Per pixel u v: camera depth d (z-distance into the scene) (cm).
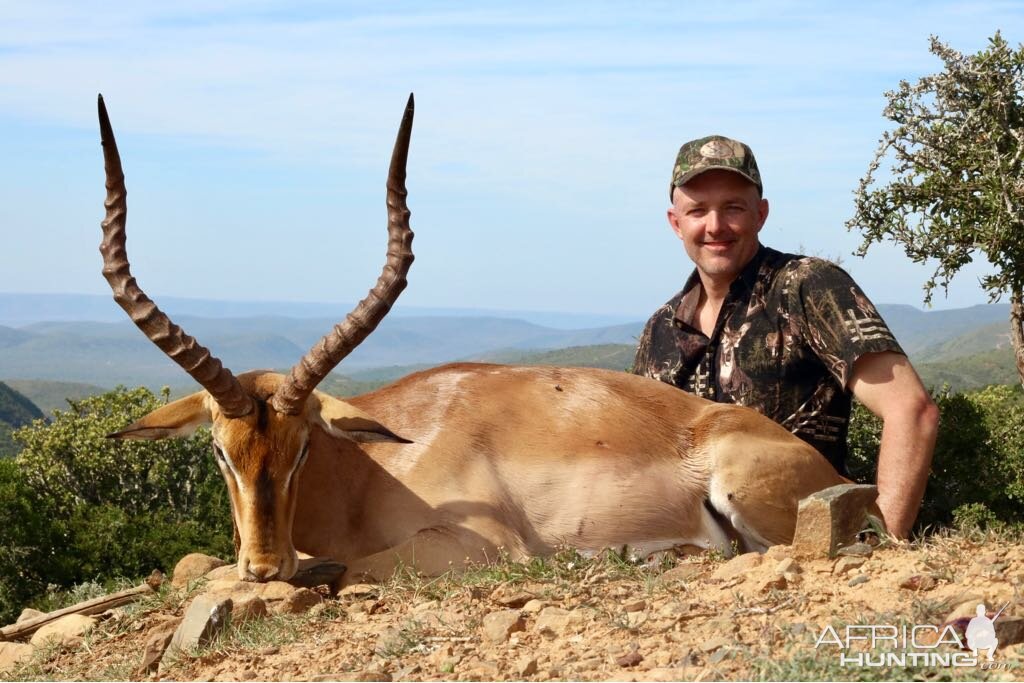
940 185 664
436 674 207
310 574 262
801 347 287
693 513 279
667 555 262
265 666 223
